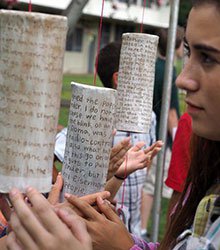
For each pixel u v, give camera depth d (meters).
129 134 2.31
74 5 3.37
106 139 1.24
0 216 1.45
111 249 1.13
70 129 1.26
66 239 0.93
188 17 1.02
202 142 1.26
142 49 1.59
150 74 1.61
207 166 1.25
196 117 1.01
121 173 1.78
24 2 6.68
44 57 0.96
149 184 4.00
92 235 1.12
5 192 0.99
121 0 18.91
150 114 1.62
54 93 0.98
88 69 21.91
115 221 1.18
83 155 1.23
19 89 0.96
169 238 1.27
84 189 1.24
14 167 0.98
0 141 0.98
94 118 1.23
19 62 0.96
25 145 0.98
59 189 1.26
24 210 0.94
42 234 0.93
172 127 3.98
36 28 0.95
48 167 1.00
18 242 0.97
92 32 21.23
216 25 0.94
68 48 21.06
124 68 1.60
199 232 1.08
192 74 0.99
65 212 0.99
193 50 0.99
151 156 1.96
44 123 0.98
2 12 0.96
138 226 2.95
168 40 2.61
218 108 0.98
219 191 1.17
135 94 1.59
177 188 2.63
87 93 1.23
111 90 1.23
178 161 2.67
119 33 21.80
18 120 0.97
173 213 1.35
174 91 3.95
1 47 0.97
